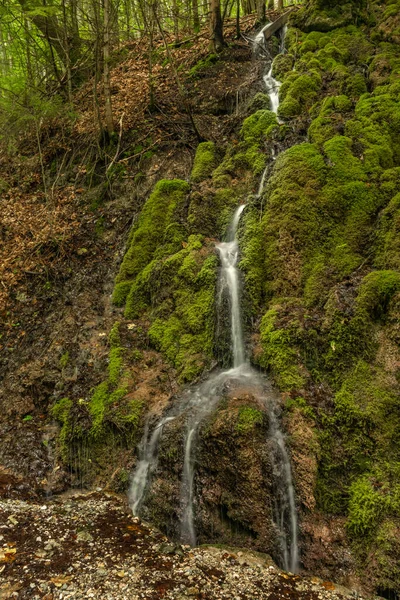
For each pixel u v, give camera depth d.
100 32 11.41
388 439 4.90
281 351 5.73
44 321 7.94
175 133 9.96
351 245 6.52
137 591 3.97
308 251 6.69
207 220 7.90
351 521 4.59
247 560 4.57
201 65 11.75
